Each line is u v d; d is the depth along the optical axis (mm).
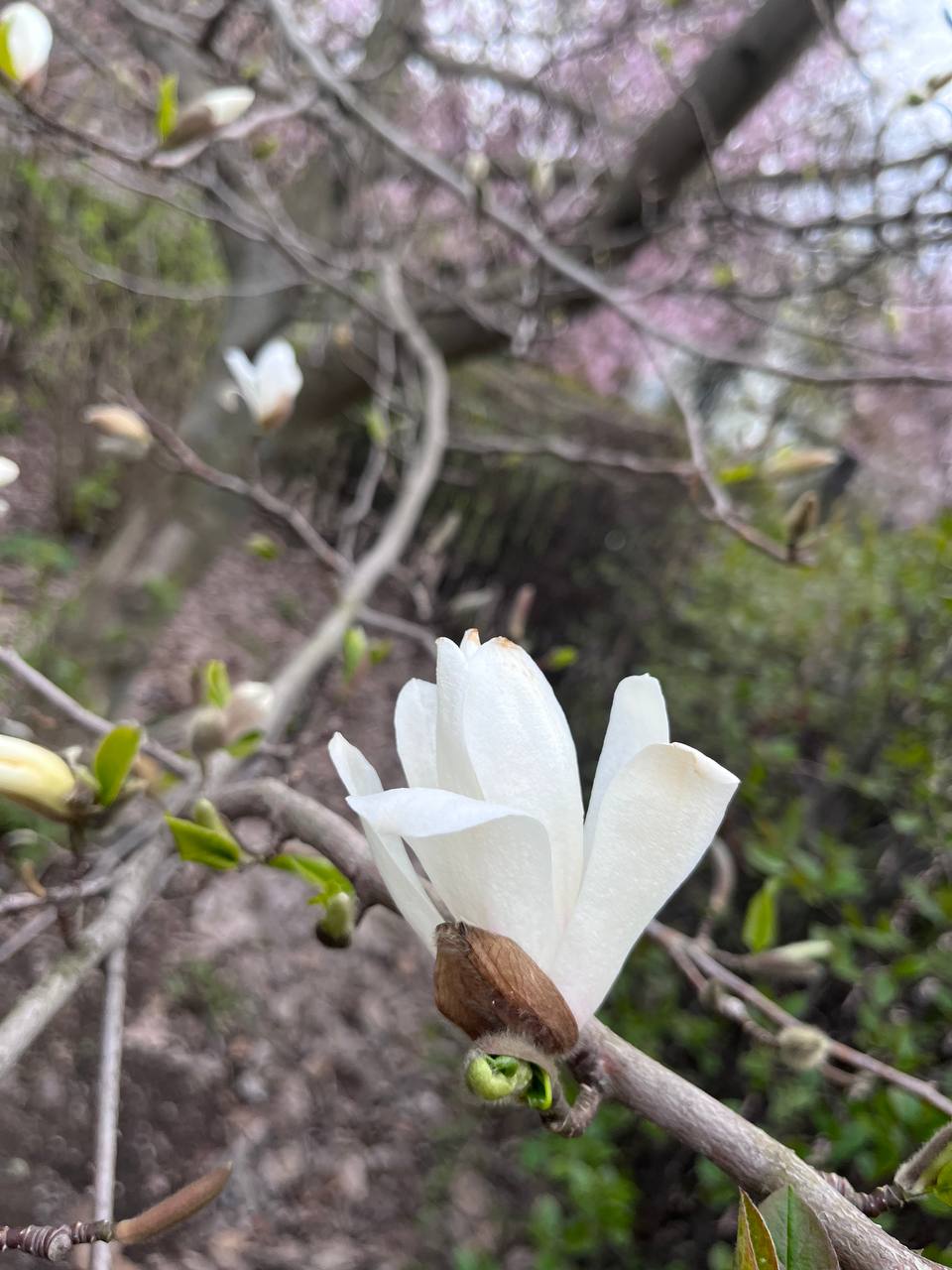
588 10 4188
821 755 3545
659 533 5578
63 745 3352
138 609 3652
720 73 2844
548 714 709
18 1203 2738
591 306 3492
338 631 1814
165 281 6141
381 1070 3791
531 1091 687
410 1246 3229
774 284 4199
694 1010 3107
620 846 703
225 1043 3535
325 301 3670
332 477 7531
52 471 6320
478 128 4215
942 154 2504
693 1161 2918
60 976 935
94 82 3592
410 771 745
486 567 6637
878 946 2326
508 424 6438
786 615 4180
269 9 2236
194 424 3637
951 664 3027
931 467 5672
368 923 4445
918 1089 1285
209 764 1366
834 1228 723
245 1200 3129
